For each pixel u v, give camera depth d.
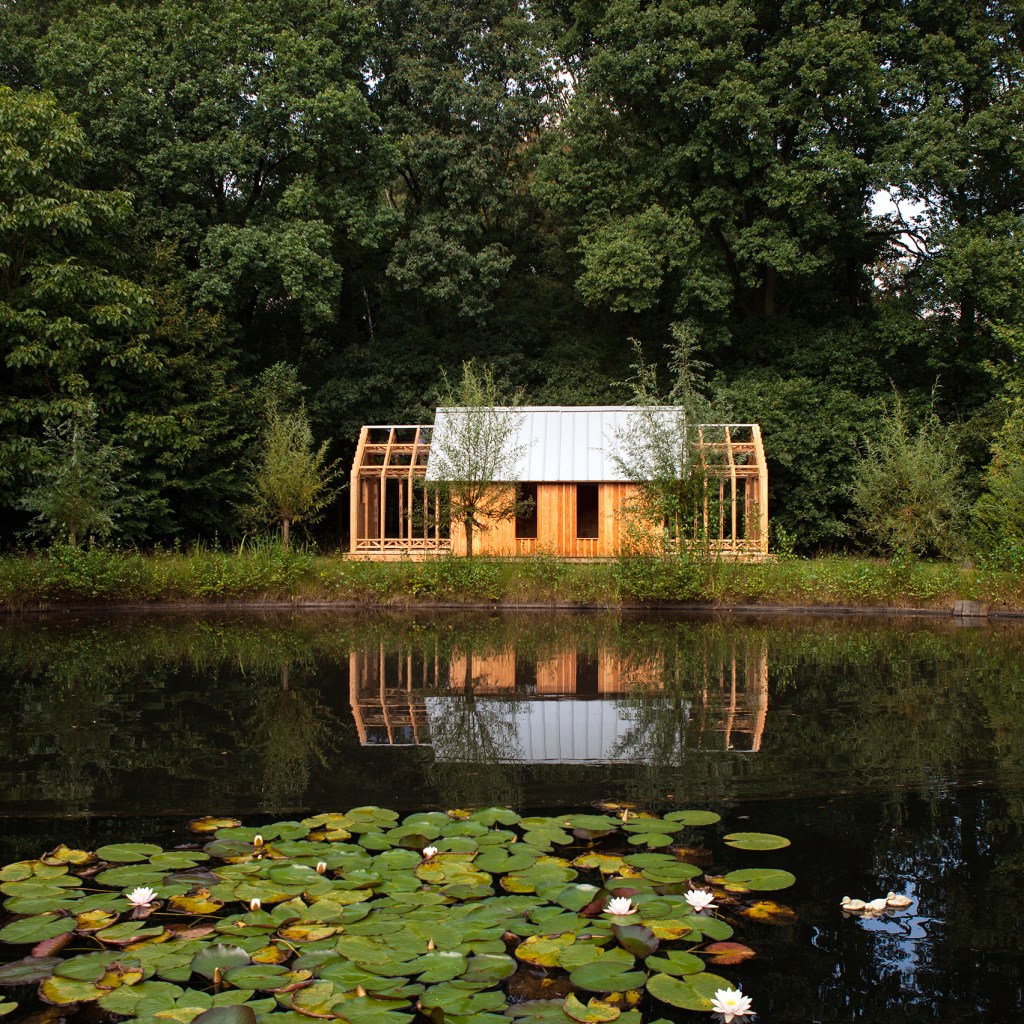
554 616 14.84
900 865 4.54
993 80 24.72
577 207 26.08
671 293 26.52
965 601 14.82
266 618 14.43
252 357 25.31
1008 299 23.14
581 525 23.45
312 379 27.72
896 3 25.09
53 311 18.92
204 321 22.89
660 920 3.81
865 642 12.08
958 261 23.41
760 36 26.42
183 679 9.40
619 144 26.59
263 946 3.60
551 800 5.49
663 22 24.11
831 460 25.33
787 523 26.03
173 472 21.72
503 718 7.68
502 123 25.98
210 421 22.75
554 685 9.15
